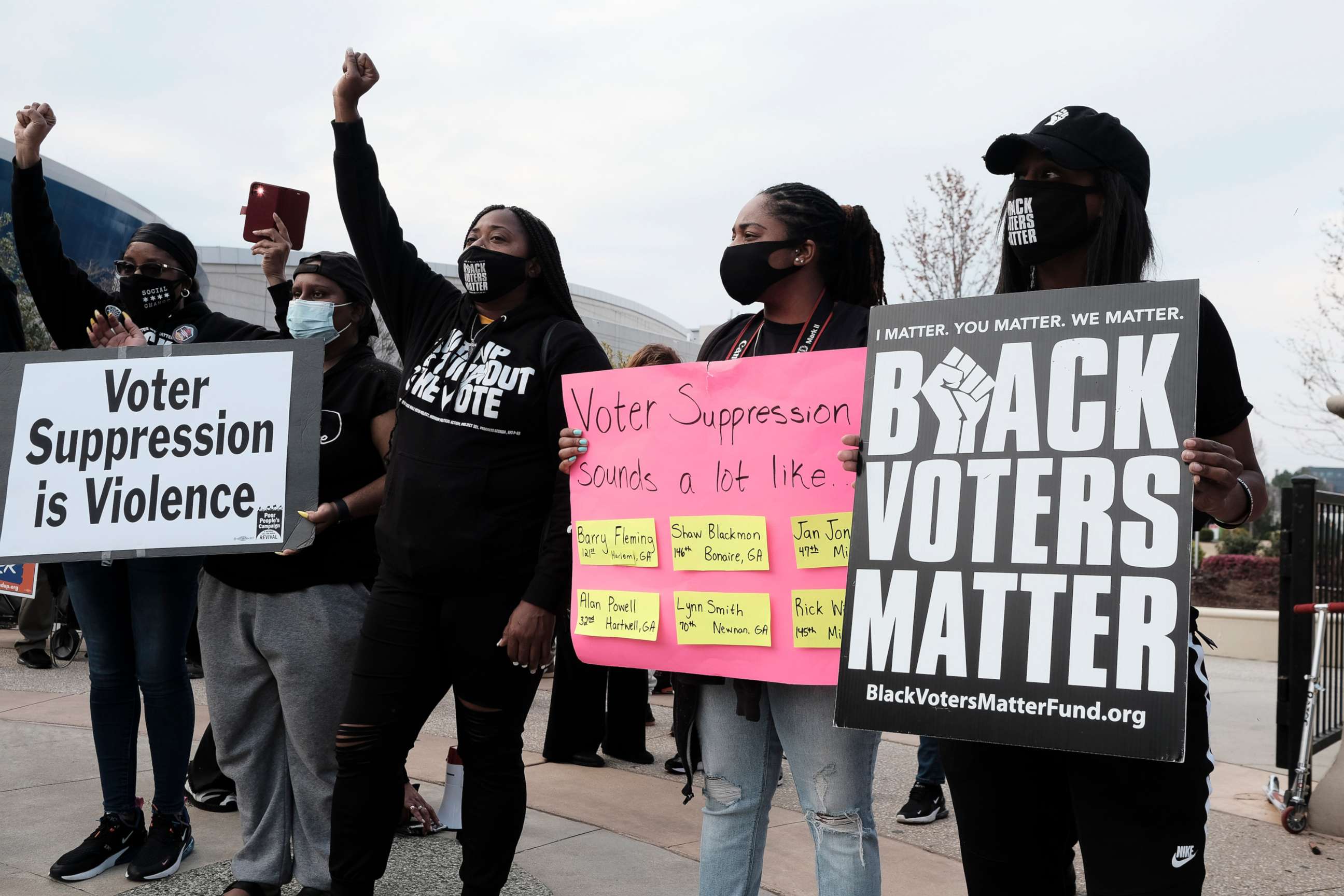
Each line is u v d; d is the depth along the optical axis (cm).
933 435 181
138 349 302
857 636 179
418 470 257
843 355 211
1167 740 155
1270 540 2331
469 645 254
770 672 214
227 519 286
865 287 248
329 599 287
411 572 253
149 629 314
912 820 402
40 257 333
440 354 270
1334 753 588
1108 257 181
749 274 231
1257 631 1108
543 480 260
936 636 174
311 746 285
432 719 573
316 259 311
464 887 260
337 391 305
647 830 380
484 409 256
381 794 260
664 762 500
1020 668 167
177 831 321
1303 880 351
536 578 252
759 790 231
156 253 337
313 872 288
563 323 266
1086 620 163
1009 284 205
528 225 269
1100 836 169
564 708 480
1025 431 174
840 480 210
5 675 668
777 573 215
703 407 227
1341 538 503
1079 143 182
